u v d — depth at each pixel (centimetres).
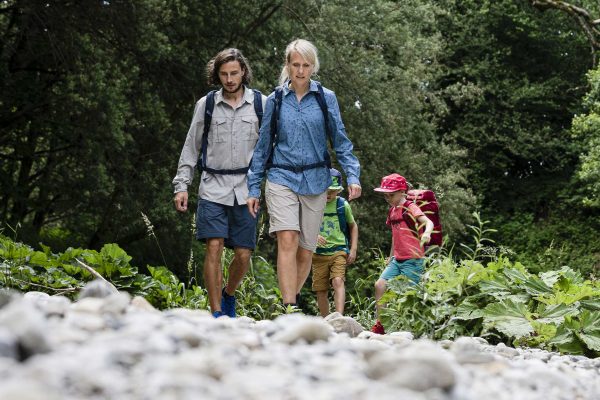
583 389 252
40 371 145
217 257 602
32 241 1542
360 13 1877
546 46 3195
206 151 606
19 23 1523
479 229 589
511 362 287
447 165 2533
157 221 1597
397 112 1964
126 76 1503
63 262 667
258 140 584
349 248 870
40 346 166
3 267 620
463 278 567
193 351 196
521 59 3231
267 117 579
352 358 221
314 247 597
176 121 1627
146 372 165
